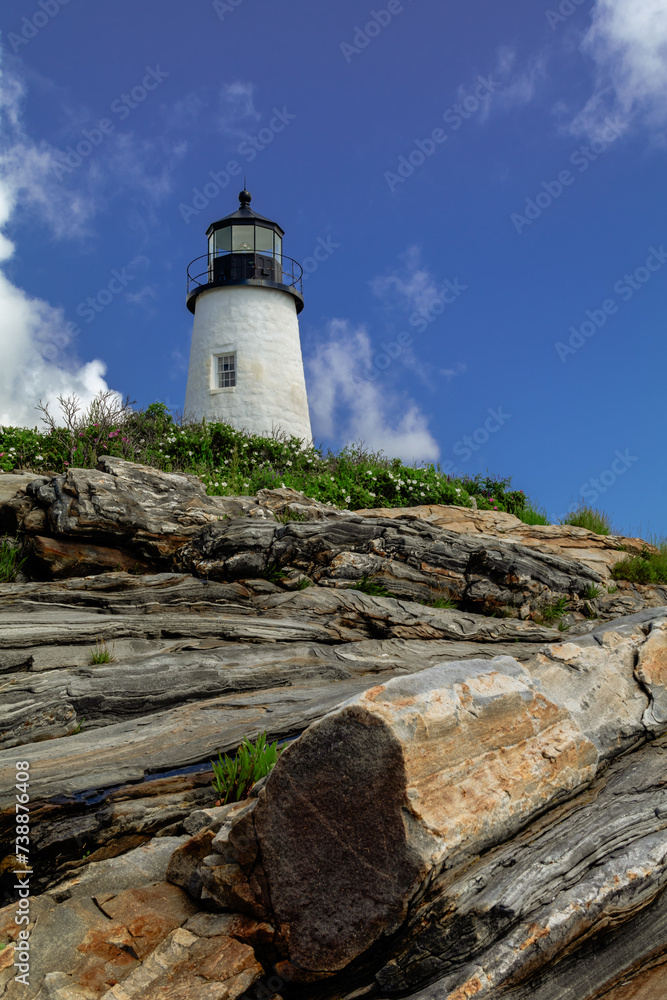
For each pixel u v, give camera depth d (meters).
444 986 3.01
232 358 21.92
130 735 5.31
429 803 3.21
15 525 8.41
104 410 13.45
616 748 4.54
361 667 7.63
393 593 9.58
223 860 3.55
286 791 3.38
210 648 7.15
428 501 14.33
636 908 3.43
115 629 6.89
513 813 3.52
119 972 3.17
